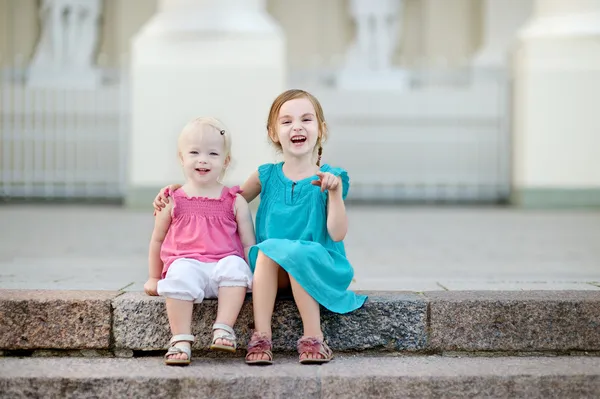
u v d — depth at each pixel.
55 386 2.47
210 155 2.87
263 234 2.93
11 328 2.75
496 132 10.57
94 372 2.53
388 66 11.16
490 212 9.30
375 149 10.62
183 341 2.63
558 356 2.80
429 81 11.02
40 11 11.52
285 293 2.89
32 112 10.34
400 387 2.48
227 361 2.70
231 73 9.30
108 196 10.53
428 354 2.82
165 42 9.36
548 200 9.91
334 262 2.81
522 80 10.02
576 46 9.82
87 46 11.05
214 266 2.75
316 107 2.99
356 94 10.58
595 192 9.84
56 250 5.13
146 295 2.85
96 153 10.47
